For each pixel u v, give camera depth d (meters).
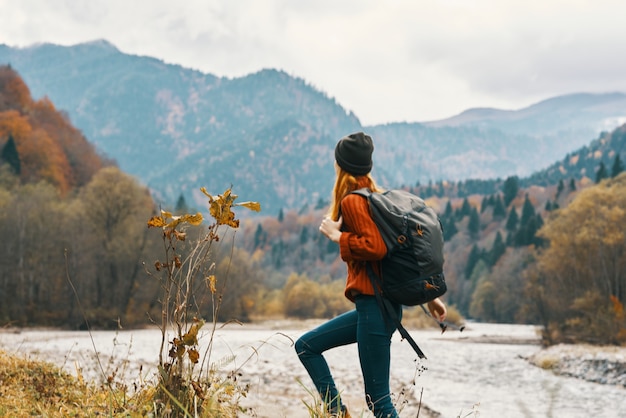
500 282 109.69
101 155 159.62
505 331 73.19
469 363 26.20
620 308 43.56
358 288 3.66
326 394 3.86
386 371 3.71
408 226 3.58
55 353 13.53
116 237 63.69
